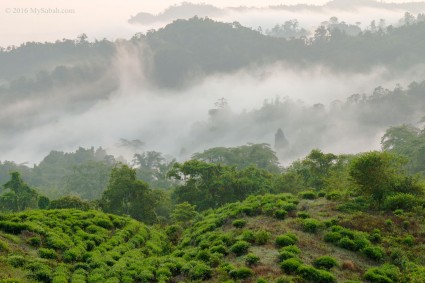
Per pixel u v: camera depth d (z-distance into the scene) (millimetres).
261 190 62219
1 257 26359
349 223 31922
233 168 68375
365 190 35375
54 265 28125
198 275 26547
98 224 39250
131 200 60812
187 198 63812
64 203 51375
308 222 31859
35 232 32562
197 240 35250
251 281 24297
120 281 27484
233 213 37594
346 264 26281
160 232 44469
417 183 36312
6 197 62656
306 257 27266
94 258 30500
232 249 29203
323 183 56312
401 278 25000
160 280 27078
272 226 33250
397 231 30500
